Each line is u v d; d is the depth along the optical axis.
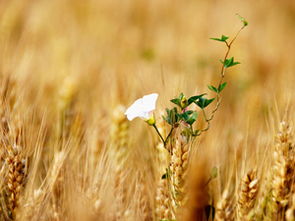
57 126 1.67
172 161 1.47
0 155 1.52
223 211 1.49
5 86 1.62
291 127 1.50
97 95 1.85
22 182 1.50
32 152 1.54
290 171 1.48
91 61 2.26
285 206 1.50
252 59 2.44
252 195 1.48
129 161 1.59
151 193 1.55
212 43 2.81
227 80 1.93
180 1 4.30
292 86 1.62
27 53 1.80
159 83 1.68
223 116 1.73
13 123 1.52
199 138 1.51
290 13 4.60
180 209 1.48
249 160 1.52
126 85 1.75
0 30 2.49
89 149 1.58
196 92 1.54
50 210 1.51
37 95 1.73
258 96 1.77
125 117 1.64
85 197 1.49
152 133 1.57
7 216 1.50
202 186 1.49
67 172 1.53
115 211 1.50
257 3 4.45
